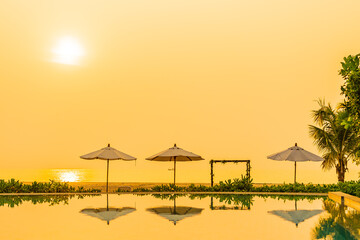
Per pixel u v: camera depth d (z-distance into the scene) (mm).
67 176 82625
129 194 19172
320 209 14227
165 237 9414
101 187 21469
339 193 16859
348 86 8453
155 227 10672
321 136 23797
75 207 14562
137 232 9969
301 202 16297
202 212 13469
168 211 13688
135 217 12352
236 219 12039
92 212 13336
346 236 9578
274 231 10180
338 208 14477
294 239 9258
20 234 9688
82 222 11383
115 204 15492
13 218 12055
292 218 12242
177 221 11680
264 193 19594
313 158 20453
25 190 18859
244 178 20906
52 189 19188
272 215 12820
